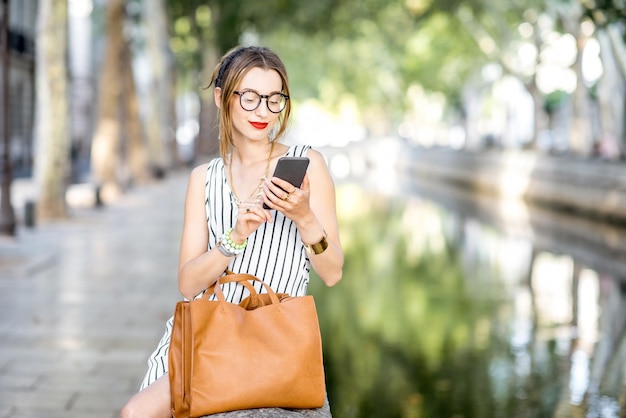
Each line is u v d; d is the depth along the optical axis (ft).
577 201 112.16
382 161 259.80
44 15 76.64
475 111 221.25
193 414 13.03
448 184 184.03
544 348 41.42
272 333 13.35
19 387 28.99
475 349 41.09
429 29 189.67
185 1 166.09
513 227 96.02
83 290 47.16
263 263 14.44
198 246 14.84
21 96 163.94
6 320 39.32
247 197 14.58
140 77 237.66
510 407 32.35
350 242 81.35
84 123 214.48
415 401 33.22
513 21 161.27
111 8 103.71
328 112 407.44
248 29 184.75
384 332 44.52
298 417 13.17
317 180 14.60
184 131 321.32
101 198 95.50
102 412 26.55
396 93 270.05
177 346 13.41
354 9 173.27
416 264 67.87
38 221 78.59
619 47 119.03
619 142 124.67
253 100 14.26
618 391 34.45
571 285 58.59
